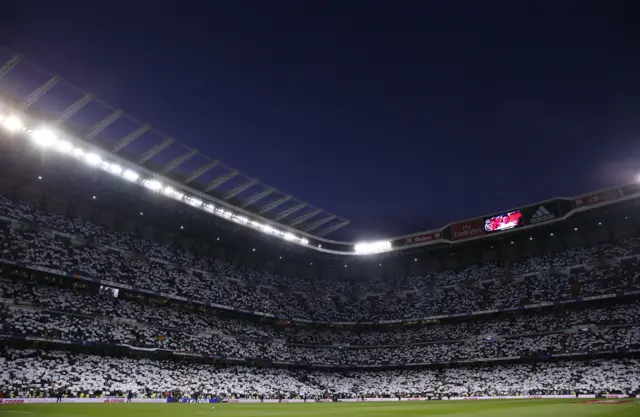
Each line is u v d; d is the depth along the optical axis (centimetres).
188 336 6675
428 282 9144
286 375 7400
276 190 7425
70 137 5594
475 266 8931
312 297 9294
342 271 10225
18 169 5959
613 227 7744
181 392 5600
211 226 7738
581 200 7100
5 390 4247
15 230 5744
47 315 5319
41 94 4953
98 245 6575
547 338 6825
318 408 4512
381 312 8906
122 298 6569
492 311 7638
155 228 7831
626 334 6175
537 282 7775
